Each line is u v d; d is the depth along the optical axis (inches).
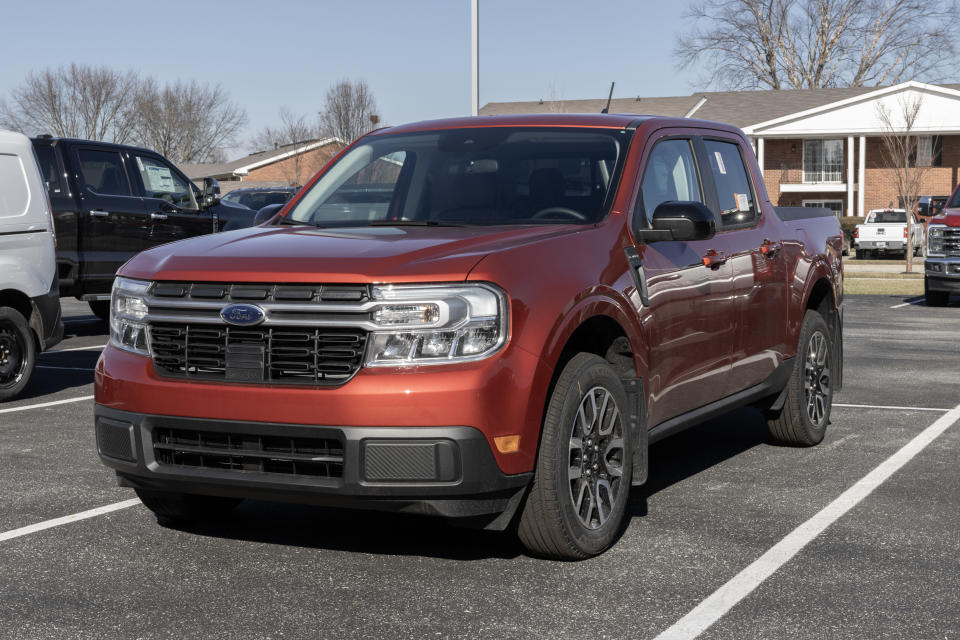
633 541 187.5
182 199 553.0
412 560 176.9
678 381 205.5
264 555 180.5
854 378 388.5
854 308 701.9
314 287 160.9
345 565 174.6
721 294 220.8
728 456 260.7
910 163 1823.3
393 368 156.2
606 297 178.9
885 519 201.6
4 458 259.6
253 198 946.1
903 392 357.1
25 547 185.9
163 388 166.7
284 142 2979.8
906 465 248.8
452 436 153.8
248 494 165.2
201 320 165.8
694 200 224.4
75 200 493.4
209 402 162.7
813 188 1897.1
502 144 215.5
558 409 167.2
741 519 201.8
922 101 1744.6
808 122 1825.8
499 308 159.3
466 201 203.6
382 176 217.2
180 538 191.2
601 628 145.8
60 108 3184.1
